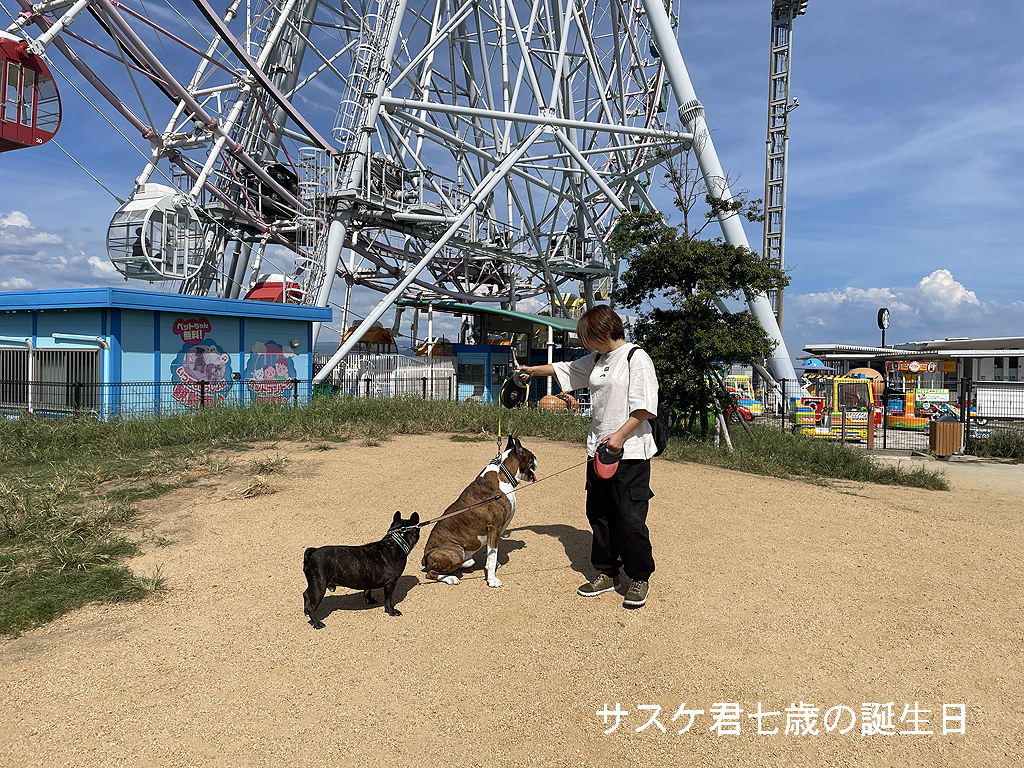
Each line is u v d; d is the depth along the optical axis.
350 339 21.30
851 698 3.14
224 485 7.41
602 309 4.24
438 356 25.81
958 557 5.52
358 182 23.72
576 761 2.61
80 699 3.01
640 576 4.17
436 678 3.26
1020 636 3.88
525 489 7.64
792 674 3.36
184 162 23.36
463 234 29.89
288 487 7.33
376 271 34.84
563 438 12.34
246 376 17.12
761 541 5.80
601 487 4.24
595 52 35.34
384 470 8.36
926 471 12.48
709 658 3.51
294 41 28.25
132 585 4.39
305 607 3.80
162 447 9.90
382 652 3.54
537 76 30.83
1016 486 11.22
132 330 14.48
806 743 2.76
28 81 16.67
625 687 3.20
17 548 4.99
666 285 14.70
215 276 25.69
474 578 4.74
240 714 2.91
